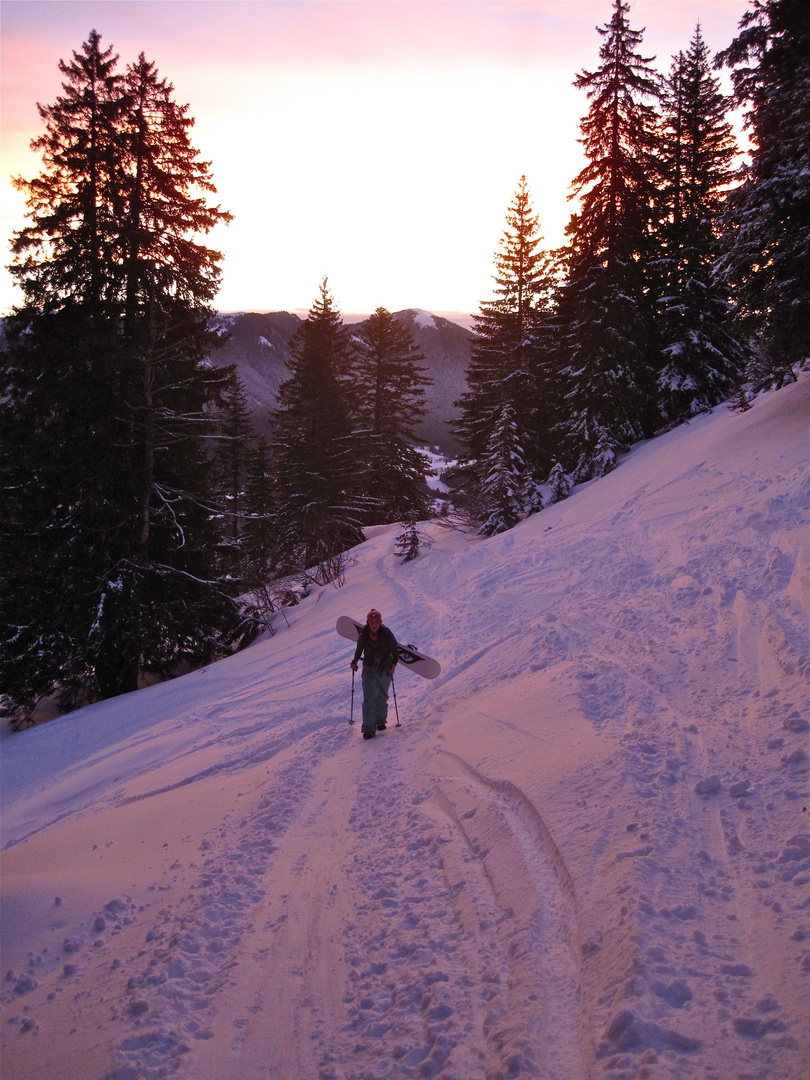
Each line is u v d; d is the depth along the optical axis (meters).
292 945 3.74
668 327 21.27
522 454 22.38
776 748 4.59
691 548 10.02
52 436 15.55
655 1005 2.70
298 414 33.84
